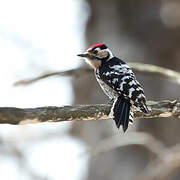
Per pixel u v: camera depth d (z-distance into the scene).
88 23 14.99
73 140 15.72
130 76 10.26
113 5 14.50
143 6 14.36
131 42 14.22
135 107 9.45
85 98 14.77
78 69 12.62
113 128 13.91
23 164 17.36
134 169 13.34
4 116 7.87
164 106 9.38
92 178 13.80
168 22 14.27
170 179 12.84
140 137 12.38
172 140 13.54
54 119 8.33
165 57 14.22
